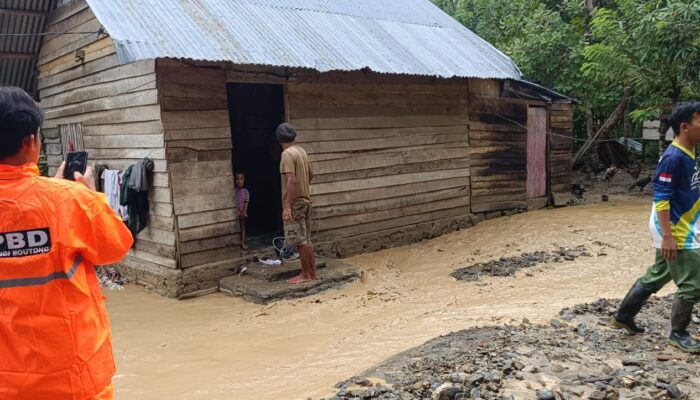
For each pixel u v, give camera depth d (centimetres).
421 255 975
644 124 1891
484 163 1205
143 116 780
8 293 220
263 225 1117
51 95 1037
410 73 934
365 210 1002
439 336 508
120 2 785
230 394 451
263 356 545
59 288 225
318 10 1036
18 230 221
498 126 1227
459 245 1028
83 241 234
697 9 1121
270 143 1034
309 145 915
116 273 908
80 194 237
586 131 2119
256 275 797
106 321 249
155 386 490
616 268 771
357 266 906
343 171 965
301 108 901
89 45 885
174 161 763
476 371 391
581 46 1527
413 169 1071
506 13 1822
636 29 1230
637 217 1116
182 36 757
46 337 222
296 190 750
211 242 804
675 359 417
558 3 1781
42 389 222
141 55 682
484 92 1195
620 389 364
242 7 918
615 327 477
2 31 969
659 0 1222
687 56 1176
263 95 1166
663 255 427
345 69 849
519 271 799
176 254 770
